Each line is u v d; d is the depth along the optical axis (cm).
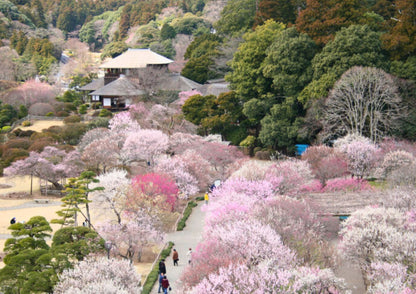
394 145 6712
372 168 6438
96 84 11862
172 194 5738
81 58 17738
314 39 8531
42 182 7700
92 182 5478
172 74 11450
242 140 8781
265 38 8912
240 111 8912
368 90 7312
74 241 4338
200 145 7556
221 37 12950
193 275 3534
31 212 6353
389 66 7688
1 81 13062
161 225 5131
